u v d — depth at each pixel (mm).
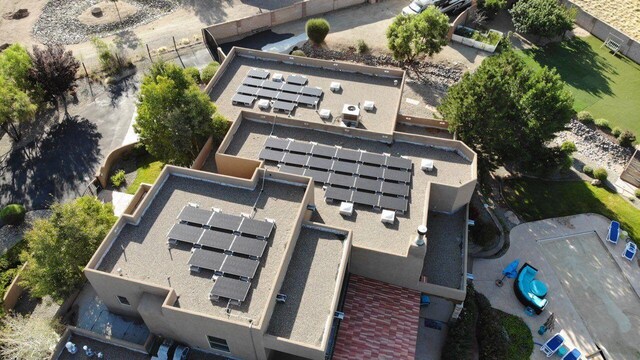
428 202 39750
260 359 33188
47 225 37500
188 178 39469
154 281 32656
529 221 50094
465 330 39281
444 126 49250
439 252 40062
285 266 33344
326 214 39219
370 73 52500
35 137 55781
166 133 45031
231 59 54344
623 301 44125
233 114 47906
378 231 38094
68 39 68750
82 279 39344
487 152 48188
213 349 34031
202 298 31859
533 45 70312
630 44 68000
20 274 41469
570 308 43375
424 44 62406
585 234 49188
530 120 48938
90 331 34938
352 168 41875
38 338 35469
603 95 63250
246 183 38406
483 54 67562
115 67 63375
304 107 48531
